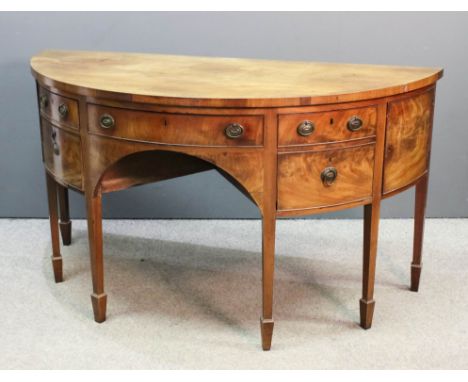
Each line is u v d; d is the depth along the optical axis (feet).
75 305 8.72
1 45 10.39
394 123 7.57
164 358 7.70
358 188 7.54
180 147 7.14
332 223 11.15
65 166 8.08
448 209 11.26
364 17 10.39
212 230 10.87
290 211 7.32
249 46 10.50
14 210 11.15
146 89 7.18
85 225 10.98
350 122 7.21
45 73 7.98
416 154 8.08
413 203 11.21
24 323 8.31
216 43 10.48
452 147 10.94
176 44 10.48
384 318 8.49
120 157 7.43
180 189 11.08
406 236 10.67
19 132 10.77
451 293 9.07
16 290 9.04
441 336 8.14
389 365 7.61
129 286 9.18
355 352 7.82
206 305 8.75
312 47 10.51
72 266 9.70
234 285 9.24
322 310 8.66
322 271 9.65
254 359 7.69
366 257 8.01
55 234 9.07
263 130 7.00
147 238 10.57
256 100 6.82
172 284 9.25
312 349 7.88
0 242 10.35
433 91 8.18
